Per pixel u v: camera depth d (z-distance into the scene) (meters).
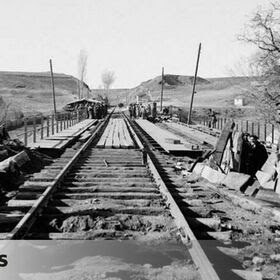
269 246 6.41
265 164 10.84
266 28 26.88
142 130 32.25
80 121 42.94
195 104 92.75
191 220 7.31
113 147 19.19
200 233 6.75
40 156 16.33
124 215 7.55
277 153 10.74
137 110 56.16
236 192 9.99
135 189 9.75
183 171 13.48
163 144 20.50
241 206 8.95
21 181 11.20
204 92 155.00
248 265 5.59
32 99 112.25
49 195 8.73
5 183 10.56
